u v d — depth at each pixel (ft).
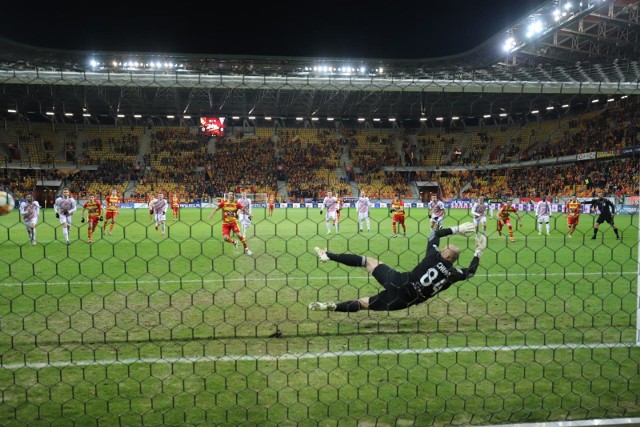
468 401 13.46
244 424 12.23
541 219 60.08
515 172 138.72
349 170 156.25
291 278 30.40
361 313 22.24
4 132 148.66
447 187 148.66
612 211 51.90
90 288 27.09
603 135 122.11
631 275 31.17
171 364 15.53
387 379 14.84
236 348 17.49
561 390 14.14
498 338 18.63
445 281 18.26
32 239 47.73
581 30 116.57
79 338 18.44
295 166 157.79
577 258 38.96
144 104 147.74
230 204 42.65
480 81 16.80
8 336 18.66
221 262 37.32
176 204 84.69
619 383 14.60
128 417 12.52
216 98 143.43
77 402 13.30
